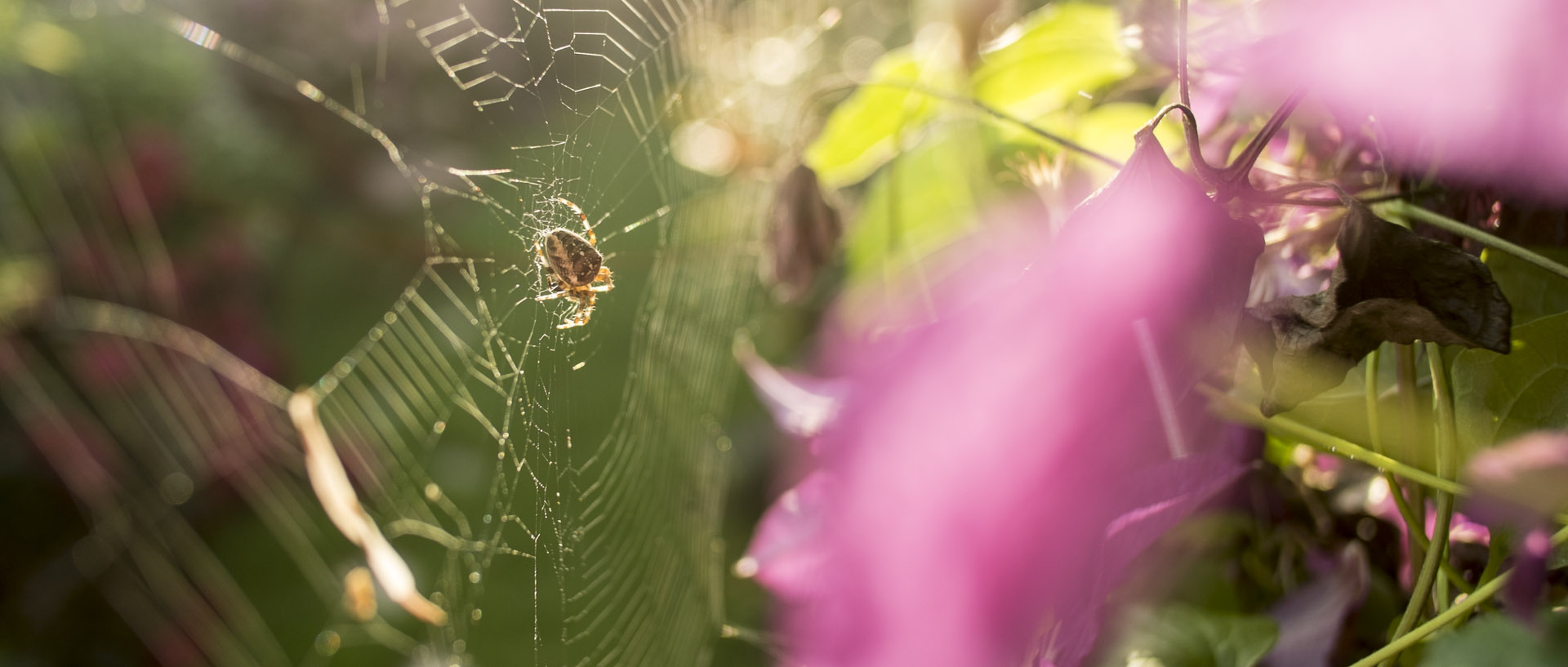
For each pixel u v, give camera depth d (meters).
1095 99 0.24
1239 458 0.18
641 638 0.28
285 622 0.43
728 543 0.40
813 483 0.22
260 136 0.54
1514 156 0.16
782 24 0.33
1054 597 0.17
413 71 0.55
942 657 0.18
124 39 0.45
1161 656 0.17
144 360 0.41
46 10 0.39
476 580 0.35
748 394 0.48
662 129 0.29
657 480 0.30
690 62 0.30
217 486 0.45
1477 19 0.15
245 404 0.44
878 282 0.27
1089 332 0.14
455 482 0.47
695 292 0.33
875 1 0.38
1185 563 0.20
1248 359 0.19
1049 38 0.24
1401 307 0.14
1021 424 0.16
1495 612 0.16
